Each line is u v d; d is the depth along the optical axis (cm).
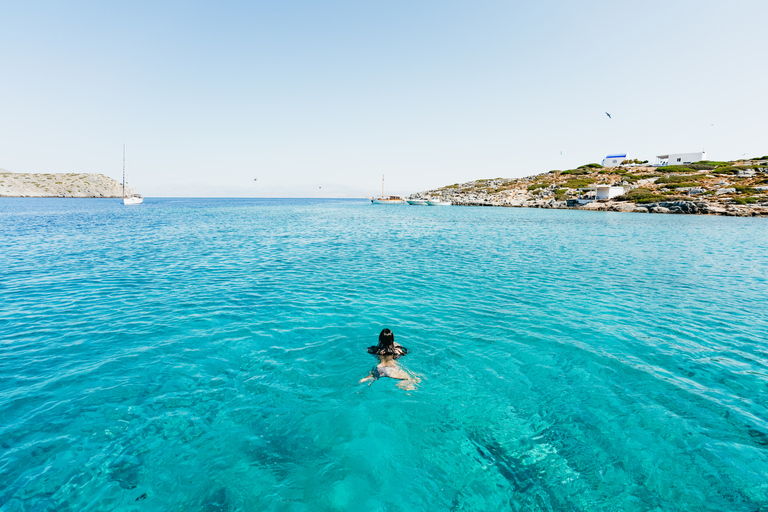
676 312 1080
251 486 417
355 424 531
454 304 1147
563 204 8856
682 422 547
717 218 5775
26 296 1216
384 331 756
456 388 635
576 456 474
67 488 413
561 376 685
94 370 696
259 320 989
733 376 690
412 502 397
